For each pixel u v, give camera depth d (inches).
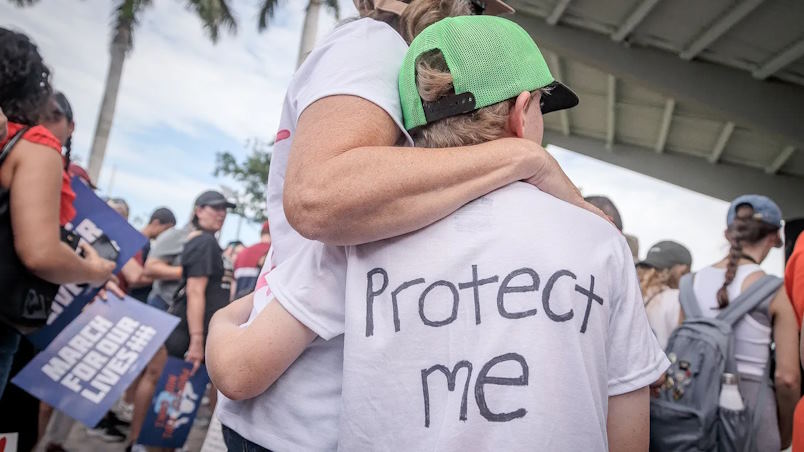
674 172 551.8
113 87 814.5
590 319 35.2
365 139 39.0
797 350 98.7
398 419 35.4
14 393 78.5
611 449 37.4
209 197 177.2
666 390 100.0
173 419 144.6
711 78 366.0
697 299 111.8
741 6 288.0
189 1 787.4
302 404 40.5
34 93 73.0
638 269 140.9
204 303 156.9
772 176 535.2
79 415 81.2
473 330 35.2
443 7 49.2
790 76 355.9
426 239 37.5
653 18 328.5
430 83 39.7
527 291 34.9
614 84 422.9
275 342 39.2
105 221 86.4
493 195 37.7
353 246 39.4
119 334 88.2
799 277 76.4
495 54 39.4
